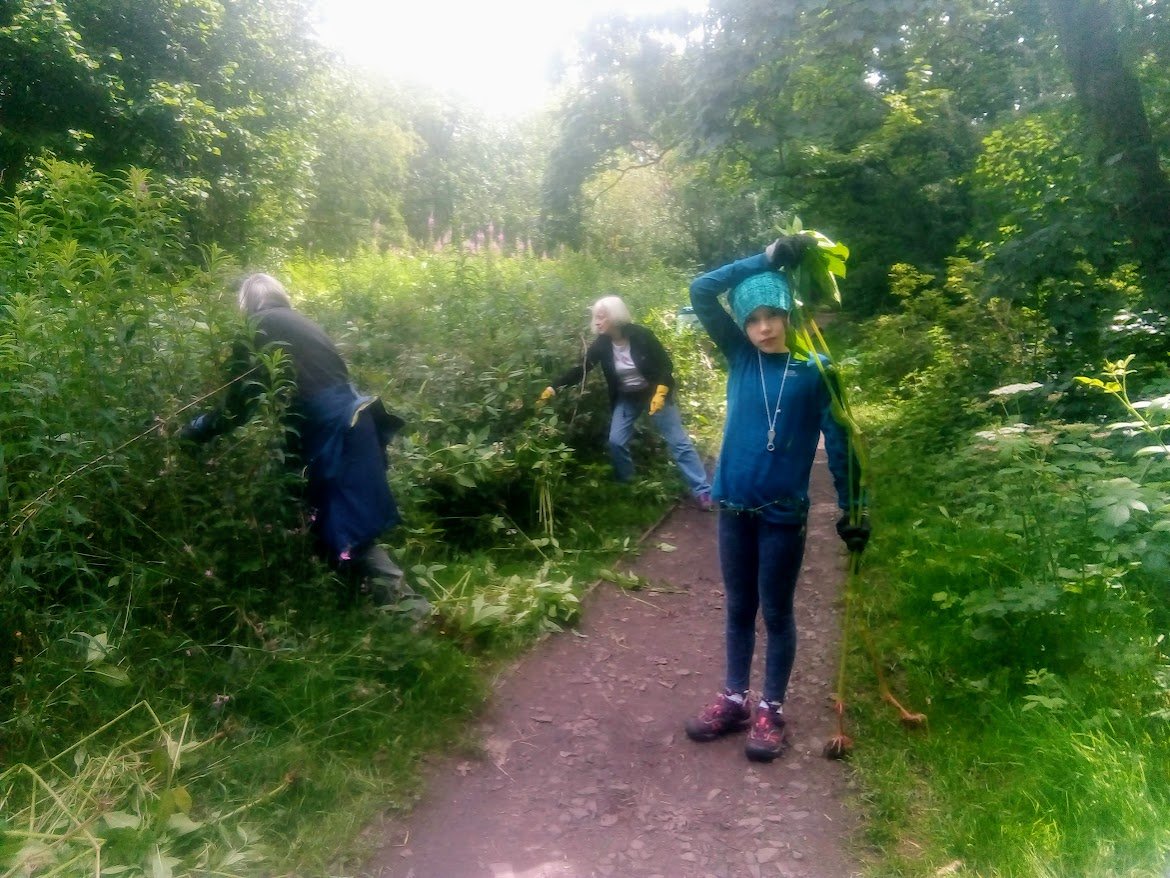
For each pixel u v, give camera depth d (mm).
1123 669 3426
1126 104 7301
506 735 3703
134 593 3422
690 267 20703
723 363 10852
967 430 7242
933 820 3025
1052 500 4340
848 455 3443
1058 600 3846
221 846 2727
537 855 2988
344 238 21844
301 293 8273
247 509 3709
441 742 3555
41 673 3068
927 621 4371
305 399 3920
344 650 3727
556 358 6930
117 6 13844
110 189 4461
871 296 18078
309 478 3941
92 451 3461
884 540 5617
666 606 5090
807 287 3432
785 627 3543
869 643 3693
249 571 3738
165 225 4301
